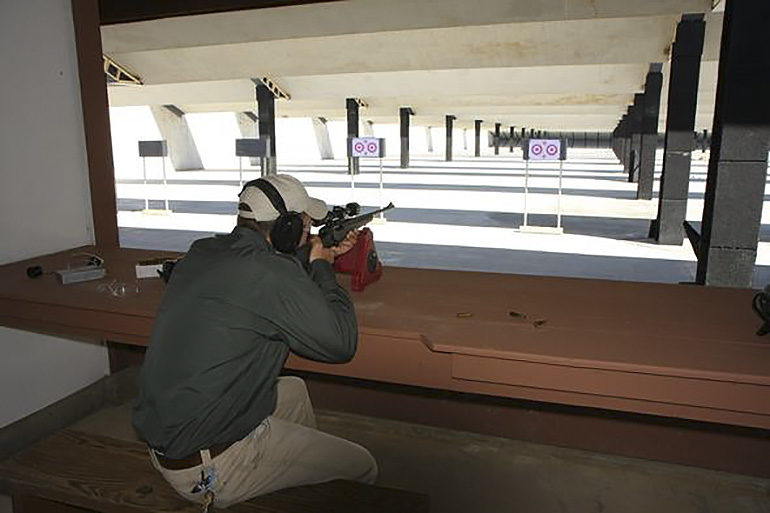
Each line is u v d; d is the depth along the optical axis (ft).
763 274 18.29
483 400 8.96
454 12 21.90
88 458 6.12
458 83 41.04
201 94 47.55
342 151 94.68
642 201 37.68
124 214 32.12
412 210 33.58
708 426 7.98
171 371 4.62
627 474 8.21
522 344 5.48
